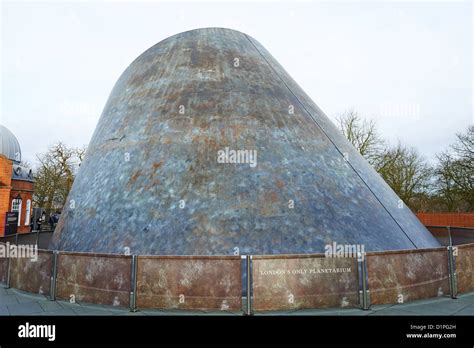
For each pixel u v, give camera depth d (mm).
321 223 8539
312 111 12625
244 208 8578
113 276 6641
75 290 6969
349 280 6477
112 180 10102
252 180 9180
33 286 7691
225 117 10711
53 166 53062
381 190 10875
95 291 6762
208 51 13555
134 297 6359
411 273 6922
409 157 45562
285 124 11039
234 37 14922
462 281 7465
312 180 9562
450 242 14828
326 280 6410
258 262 6270
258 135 10336
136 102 12164
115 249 8352
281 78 13438
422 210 43156
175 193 9000
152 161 9922
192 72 12422
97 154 11523
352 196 9656
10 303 6898
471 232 13859
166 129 10586
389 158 43281
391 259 6793
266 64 13820
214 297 6227
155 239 8203
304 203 8891
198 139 10133
